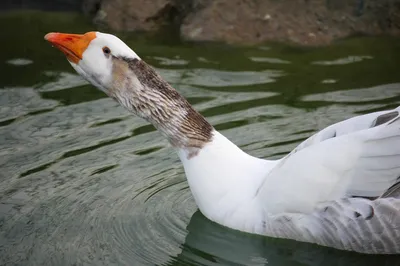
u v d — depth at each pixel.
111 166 8.13
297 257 6.62
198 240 6.86
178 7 12.27
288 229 6.56
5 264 6.43
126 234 6.94
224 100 9.51
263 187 6.62
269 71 10.40
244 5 11.72
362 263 6.50
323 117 9.03
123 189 7.70
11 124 8.96
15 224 7.06
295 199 6.41
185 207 7.43
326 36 11.55
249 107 9.32
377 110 9.14
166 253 6.67
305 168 6.38
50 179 7.85
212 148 6.89
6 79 10.19
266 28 11.59
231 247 6.77
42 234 6.91
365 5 11.87
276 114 9.14
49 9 12.75
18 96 9.69
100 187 7.73
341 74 10.29
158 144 8.61
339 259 6.54
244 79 10.13
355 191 6.24
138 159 8.28
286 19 11.66
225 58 10.84
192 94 9.67
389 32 11.73
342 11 11.81
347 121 6.70
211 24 11.60
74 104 9.48
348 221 6.27
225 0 11.73
